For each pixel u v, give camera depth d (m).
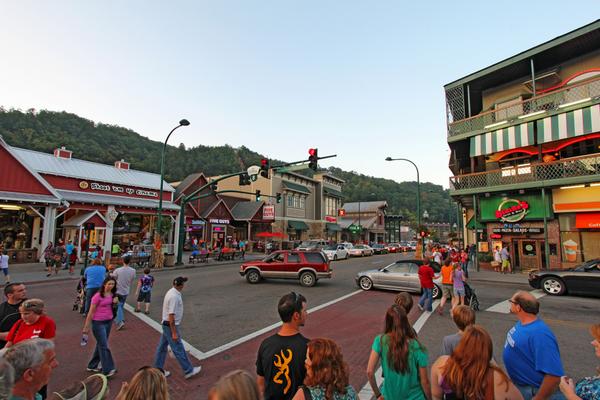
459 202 24.84
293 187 46.00
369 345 6.84
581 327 8.34
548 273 13.09
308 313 9.72
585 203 17.38
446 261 9.97
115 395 4.73
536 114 18.17
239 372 1.85
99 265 9.08
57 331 7.62
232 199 41.56
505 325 8.41
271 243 38.09
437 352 6.46
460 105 23.42
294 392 2.74
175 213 31.48
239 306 10.40
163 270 20.55
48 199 20.94
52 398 2.56
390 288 13.23
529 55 19.06
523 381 3.00
